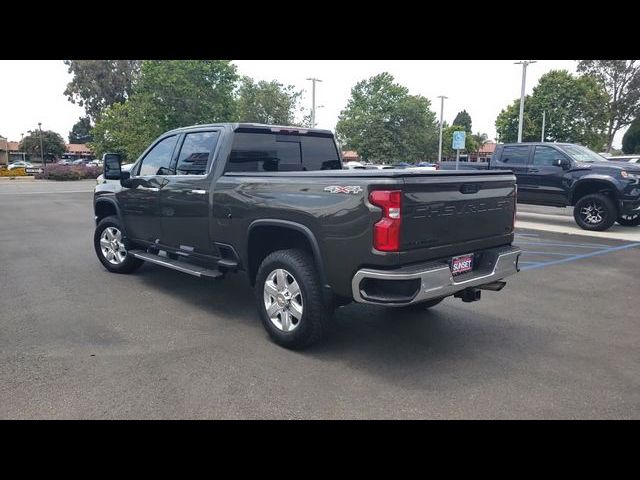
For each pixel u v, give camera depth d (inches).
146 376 157.2
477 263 184.5
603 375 163.3
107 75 2418.8
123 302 236.8
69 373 158.6
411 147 1998.0
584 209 493.0
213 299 243.6
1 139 2952.8
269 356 174.4
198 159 222.8
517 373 163.8
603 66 2140.7
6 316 214.5
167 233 239.5
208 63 1203.2
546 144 525.0
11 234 444.8
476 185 174.2
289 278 178.7
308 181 169.8
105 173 258.5
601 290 272.5
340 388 151.0
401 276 149.4
